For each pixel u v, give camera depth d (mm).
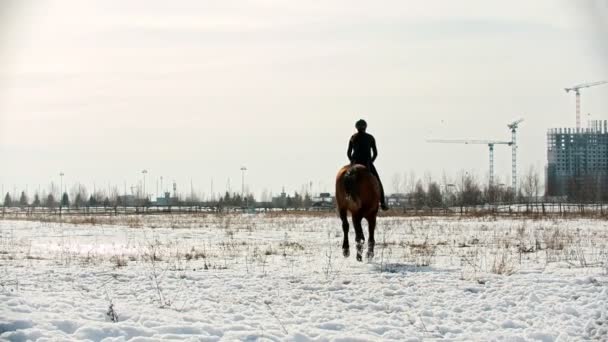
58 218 55531
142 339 8898
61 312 10406
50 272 15555
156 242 25766
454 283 13898
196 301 11938
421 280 14281
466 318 10930
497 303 11945
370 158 19172
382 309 11625
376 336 9703
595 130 159875
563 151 159375
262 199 135250
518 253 19969
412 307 11734
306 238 28156
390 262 17750
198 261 18297
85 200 133250
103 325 9398
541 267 16516
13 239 28891
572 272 15492
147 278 14617
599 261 17703
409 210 67812
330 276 14930
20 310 10273
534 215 49812
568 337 9805
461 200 74312
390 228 33719
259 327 9875
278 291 13047
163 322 9906
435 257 19016
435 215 54562
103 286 13539
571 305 11719
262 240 27141
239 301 12047
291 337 9273
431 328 10258
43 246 25031
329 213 63125
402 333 9875
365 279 14492
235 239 27906
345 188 17859
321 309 11500
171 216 56250
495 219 44781
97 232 34219
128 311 10547
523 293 12789
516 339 9586
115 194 130500
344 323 10328
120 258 19203
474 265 16297
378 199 18359
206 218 53250
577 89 157500
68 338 8891
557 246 22000
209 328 9570
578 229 30797
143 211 75125
